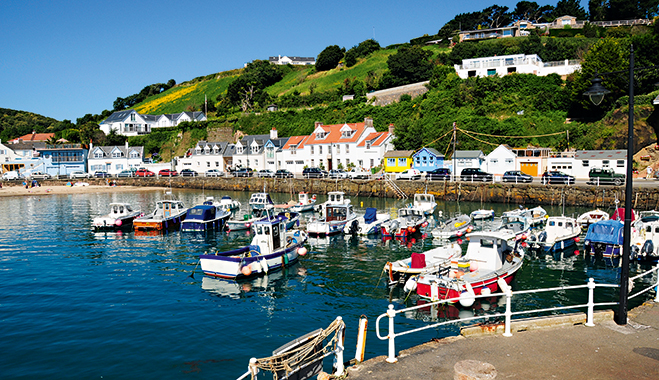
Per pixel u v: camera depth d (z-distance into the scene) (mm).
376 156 82875
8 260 32062
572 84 79125
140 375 15398
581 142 69562
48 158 108688
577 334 12258
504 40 111438
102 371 15688
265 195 56062
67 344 17859
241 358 16578
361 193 68875
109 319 20500
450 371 10367
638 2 120688
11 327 19578
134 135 133000
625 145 65438
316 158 90625
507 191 57281
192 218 45062
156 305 22438
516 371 10125
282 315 20953
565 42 102938
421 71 110312
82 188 89938
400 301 22719
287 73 166000
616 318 13391
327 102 122438
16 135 156875
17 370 15789
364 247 35750
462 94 89062
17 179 96938
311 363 11508
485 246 23500
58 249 35969
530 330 12719
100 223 45094
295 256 31141
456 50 107938
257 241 29422
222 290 24922
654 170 59031
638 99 67688
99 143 125625
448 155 78062
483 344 11758
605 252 30609
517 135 75812
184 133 125875
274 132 101375
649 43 73625
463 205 57438
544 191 54562
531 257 31484
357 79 125062
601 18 126250
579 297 22734
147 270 29297
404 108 97375
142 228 44688
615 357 10781
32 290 24938
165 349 17344
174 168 109875
